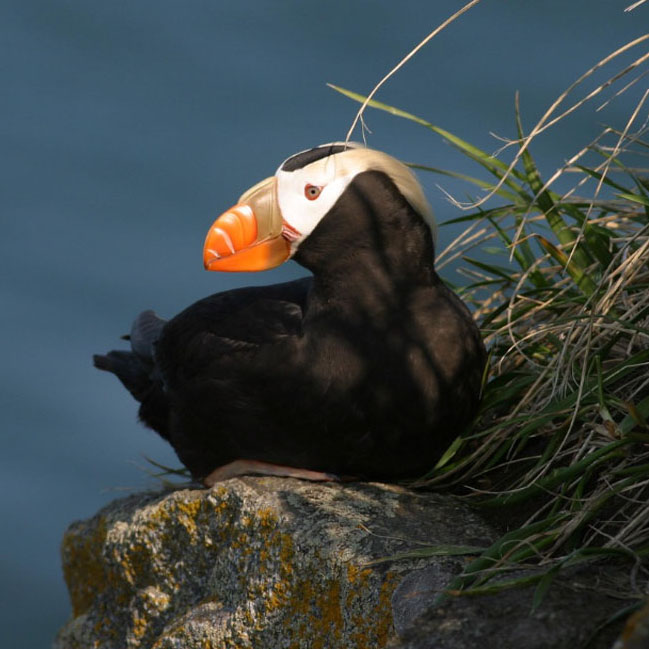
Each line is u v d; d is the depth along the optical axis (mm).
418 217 6887
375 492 6855
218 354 7301
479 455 7164
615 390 6770
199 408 7422
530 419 6672
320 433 6895
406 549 6102
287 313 7289
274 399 6973
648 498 6062
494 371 7609
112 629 7832
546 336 7359
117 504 8219
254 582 6562
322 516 6516
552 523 5871
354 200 6797
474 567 5598
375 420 6754
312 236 6891
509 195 8125
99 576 8094
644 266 7445
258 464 7316
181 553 7332
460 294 8602
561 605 5152
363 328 6781
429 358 6738
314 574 6242
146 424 8719
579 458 6602
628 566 5582
